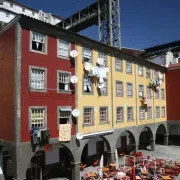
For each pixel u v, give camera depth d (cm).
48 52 2027
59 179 2266
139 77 3319
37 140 1830
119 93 2891
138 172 2264
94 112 2467
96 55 2567
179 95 3800
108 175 2214
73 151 2175
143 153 3350
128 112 3028
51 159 2453
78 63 2316
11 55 1877
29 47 1875
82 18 4259
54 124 2020
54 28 2058
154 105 3612
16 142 1734
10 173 2188
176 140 4197
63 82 2158
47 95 1986
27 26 1872
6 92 1938
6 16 5594
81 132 2278
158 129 4278
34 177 2225
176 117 3816
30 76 1864
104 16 3941
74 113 2183
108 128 2636
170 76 3941
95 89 2506
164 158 3044
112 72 2788
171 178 2095
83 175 2348
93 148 2964
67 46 2220
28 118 1823
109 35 3862
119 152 3391
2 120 1991
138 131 3162
